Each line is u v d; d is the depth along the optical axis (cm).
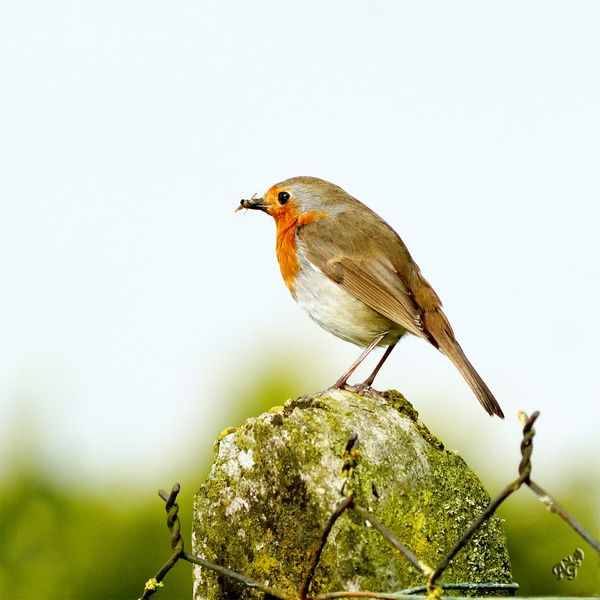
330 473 696
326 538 625
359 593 630
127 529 1235
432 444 761
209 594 730
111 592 1224
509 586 697
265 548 709
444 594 704
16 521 1220
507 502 1197
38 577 1209
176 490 652
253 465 717
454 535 716
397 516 696
